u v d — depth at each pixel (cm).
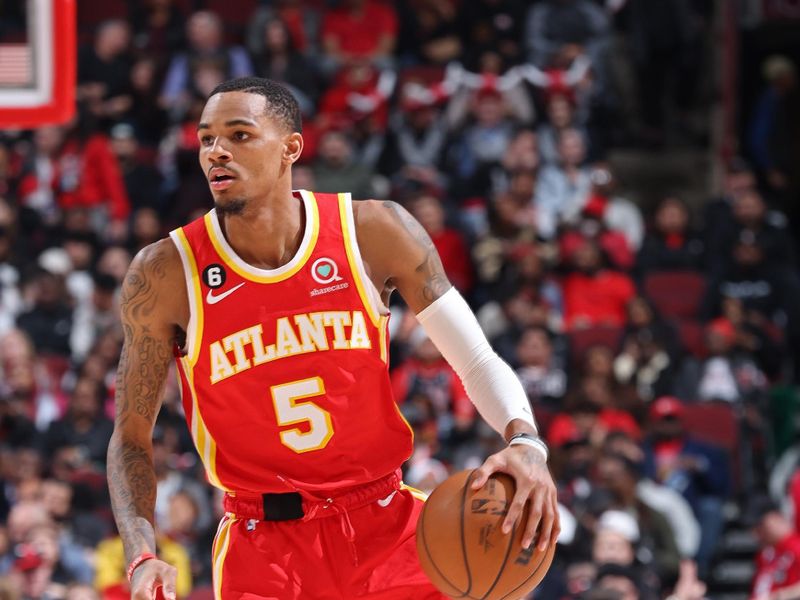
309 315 991
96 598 2220
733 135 4003
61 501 2480
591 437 2708
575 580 2327
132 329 1008
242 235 992
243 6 4119
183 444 2677
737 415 2933
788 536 2577
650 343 3042
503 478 952
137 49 3909
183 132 3562
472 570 936
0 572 2295
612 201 3559
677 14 3950
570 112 3681
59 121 1642
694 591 2452
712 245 3422
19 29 1773
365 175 3466
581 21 3944
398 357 2964
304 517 1012
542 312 3048
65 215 3394
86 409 2764
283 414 997
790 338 3366
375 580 1011
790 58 4300
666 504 2625
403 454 1032
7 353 2852
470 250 3344
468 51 3781
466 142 3666
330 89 3753
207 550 2461
